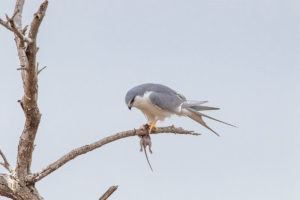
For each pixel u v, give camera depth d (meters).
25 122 9.70
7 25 7.66
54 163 9.94
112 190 9.84
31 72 8.58
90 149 10.12
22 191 9.98
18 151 10.01
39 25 7.98
